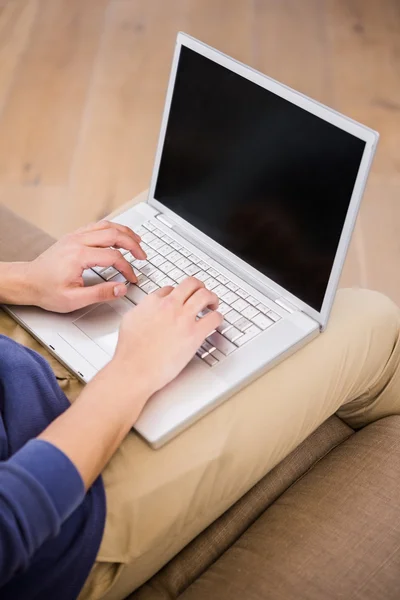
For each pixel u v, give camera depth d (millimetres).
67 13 2922
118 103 2496
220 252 1129
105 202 2141
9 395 888
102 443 798
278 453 983
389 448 1021
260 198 1047
